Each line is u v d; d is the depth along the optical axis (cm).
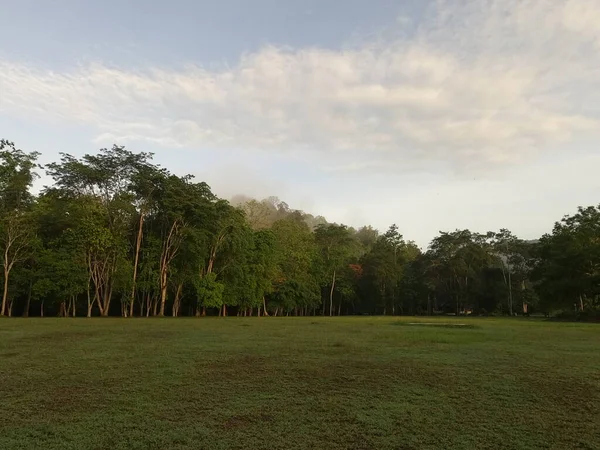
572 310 4919
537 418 643
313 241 6669
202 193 4453
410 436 562
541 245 5234
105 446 519
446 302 7194
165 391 788
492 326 2806
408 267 7462
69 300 4269
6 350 1314
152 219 4488
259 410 672
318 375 944
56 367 1019
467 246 6588
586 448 528
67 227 4078
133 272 4128
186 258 4447
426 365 1079
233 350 1341
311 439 548
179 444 527
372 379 905
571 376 948
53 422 607
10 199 3897
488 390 812
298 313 6638
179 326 2453
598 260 4369
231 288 4828
